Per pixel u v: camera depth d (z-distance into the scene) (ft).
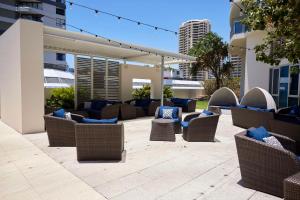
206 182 12.59
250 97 37.35
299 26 13.37
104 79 41.75
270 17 13.93
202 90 99.60
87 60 39.29
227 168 14.58
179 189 11.79
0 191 11.66
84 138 15.40
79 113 31.50
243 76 69.36
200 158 16.40
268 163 10.93
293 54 14.60
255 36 48.52
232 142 21.01
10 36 25.98
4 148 18.61
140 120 33.68
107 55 42.68
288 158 10.19
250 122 27.09
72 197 11.04
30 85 23.52
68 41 30.40
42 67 24.12
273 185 10.90
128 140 21.44
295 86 37.86
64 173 13.73
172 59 44.21
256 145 11.19
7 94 28.22
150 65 53.78
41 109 24.30
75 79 37.91
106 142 15.53
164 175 13.48
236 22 57.16
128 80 45.27
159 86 51.13
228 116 38.83
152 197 11.00
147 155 16.98
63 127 18.74
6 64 28.32
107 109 31.71
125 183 12.44
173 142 20.72
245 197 10.94
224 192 11.46
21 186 12.17
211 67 77.25
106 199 10.84
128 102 41.50
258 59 16.60
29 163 15.34
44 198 10.98
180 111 24.59
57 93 37.83
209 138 21.16
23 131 23.34
